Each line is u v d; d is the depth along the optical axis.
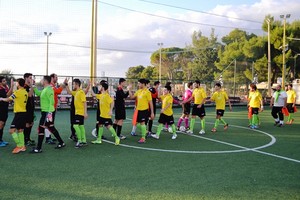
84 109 7.97
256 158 7.20
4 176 5.37
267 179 5.54
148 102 9.05
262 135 10.78
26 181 5.11
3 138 8.96
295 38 42.12
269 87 36.03
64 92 19.86
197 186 5.06
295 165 6.64
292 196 4.69
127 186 4.97
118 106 9.12
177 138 9.75
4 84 8.20
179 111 20.17
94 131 10.61
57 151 7.43
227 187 5.05
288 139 10.03
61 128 11.12
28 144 8.09
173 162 6.61
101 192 4.67
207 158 7.06
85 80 20.73
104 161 6.55
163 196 4.56
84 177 5.39
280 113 13.48
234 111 21.52
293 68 45.59
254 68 45.28
